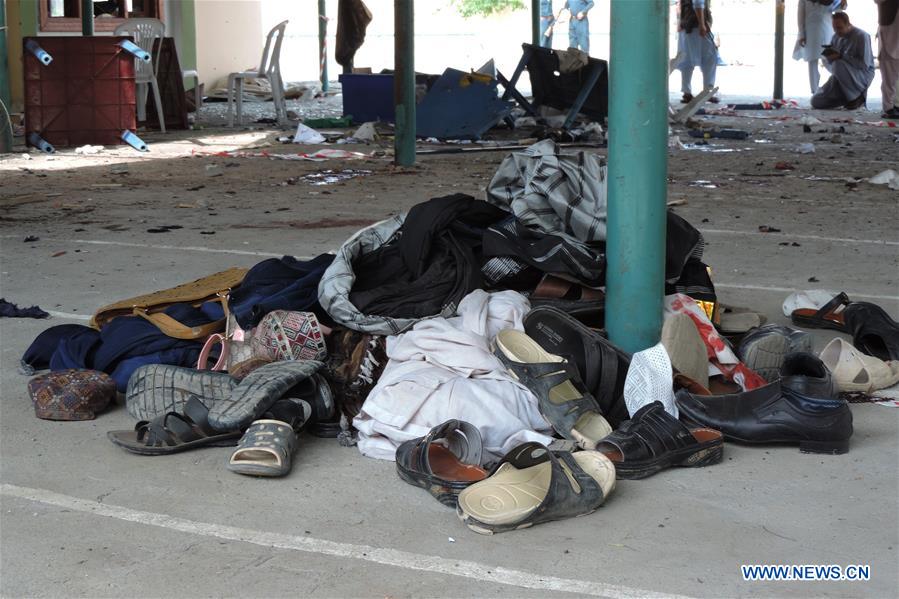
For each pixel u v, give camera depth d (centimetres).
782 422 365
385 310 424
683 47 1983
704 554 294
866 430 388
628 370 386
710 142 1445
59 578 281
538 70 1596
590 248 452
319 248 716
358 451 371
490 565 288
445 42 3422
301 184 1050
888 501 327
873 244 725
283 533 307
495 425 364
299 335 409
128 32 1546
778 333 426
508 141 1472
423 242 442
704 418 373
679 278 462
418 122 1499
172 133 1571
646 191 405
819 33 2120
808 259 679
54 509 323
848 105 1986
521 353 397
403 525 313
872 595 272
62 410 398
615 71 400
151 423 372
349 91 1702
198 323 451
